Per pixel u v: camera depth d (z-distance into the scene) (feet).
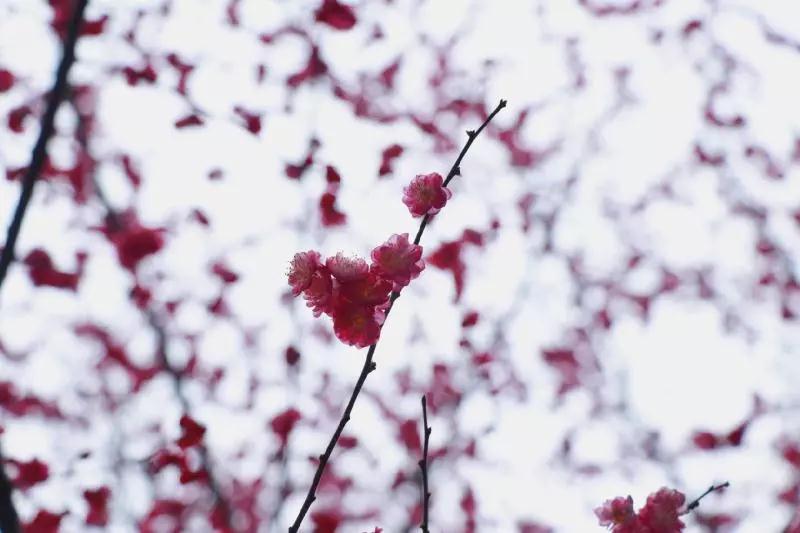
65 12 20.93
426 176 9.09
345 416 8.75
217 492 20.67
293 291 8.55
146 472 20.33
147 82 21.85
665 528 9.23
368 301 8.50
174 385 22.40
